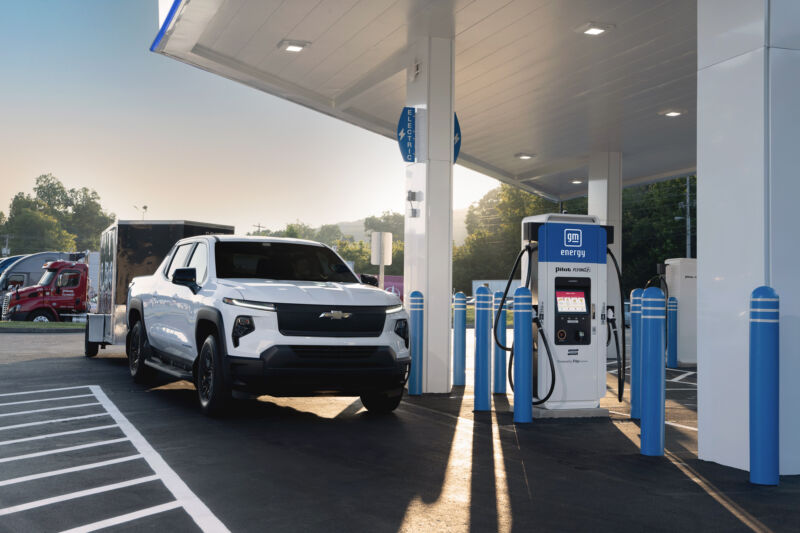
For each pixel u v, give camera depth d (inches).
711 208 251.6
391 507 187.2
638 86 521.0
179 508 182.4
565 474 226.5
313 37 447.2
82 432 279.1
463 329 454.9
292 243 371.6
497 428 304.8
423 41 427.8
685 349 625.3
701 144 256.2
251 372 288.5
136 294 437.4
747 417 235.9
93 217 7583.7
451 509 186.4
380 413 338.0
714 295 248.8
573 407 337.4
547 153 747.4
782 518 183.2
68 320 1066.7
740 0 243.1
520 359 317.7
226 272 339.6
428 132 422.6
